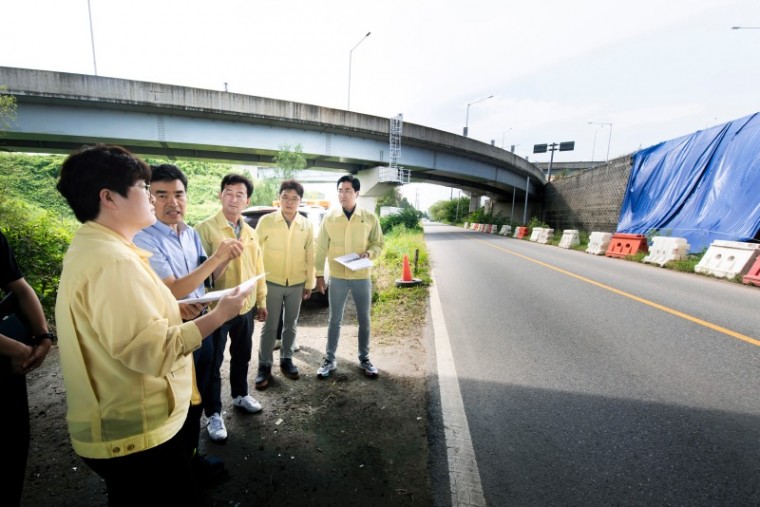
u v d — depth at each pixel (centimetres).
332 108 2014
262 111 1809
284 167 1928
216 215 269
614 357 365
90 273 104
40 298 464
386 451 226
